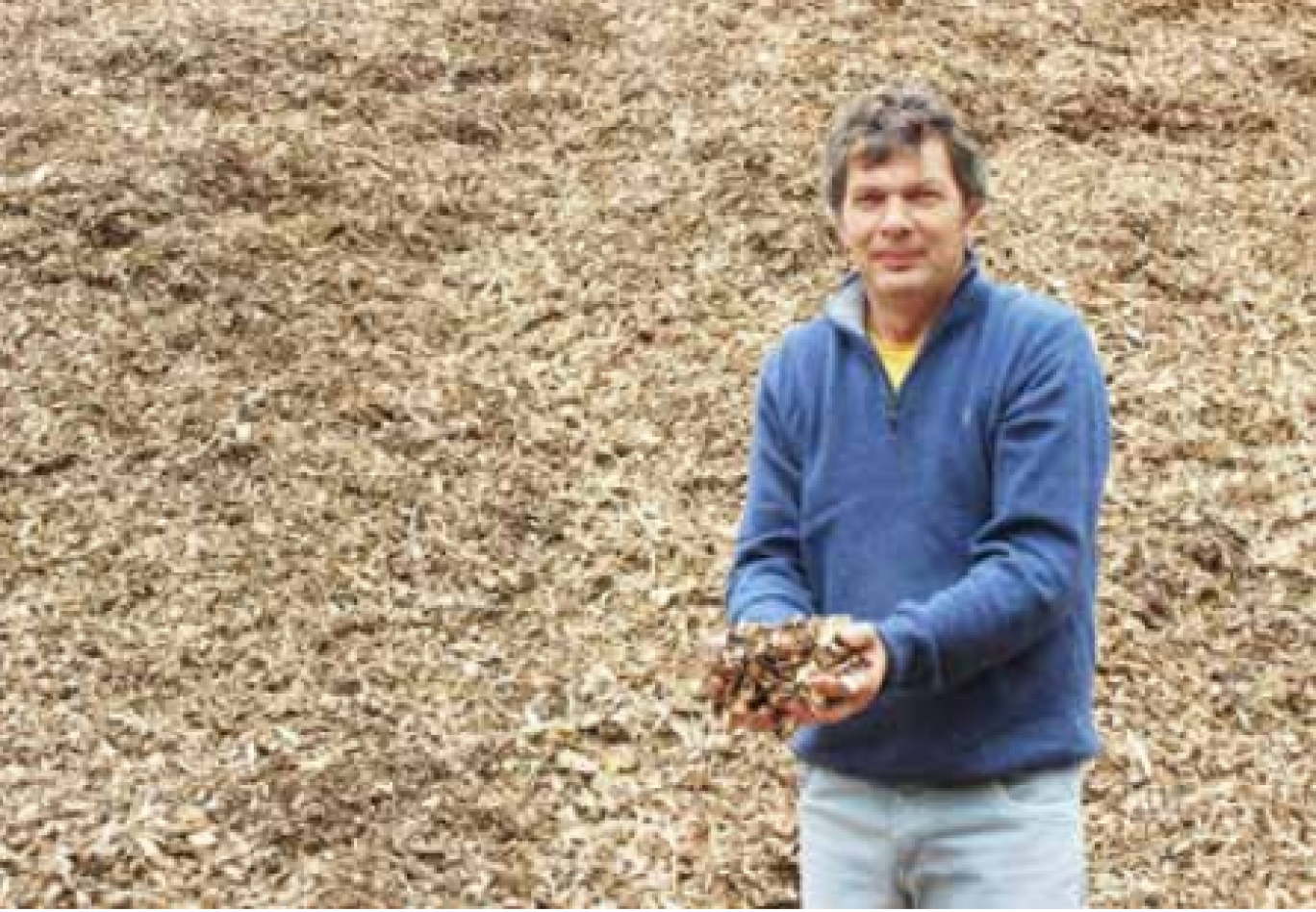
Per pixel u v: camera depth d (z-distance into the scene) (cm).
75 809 420
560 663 477
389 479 538
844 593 279
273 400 566
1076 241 640
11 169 671
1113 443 554
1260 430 562
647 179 682
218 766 437
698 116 712
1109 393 573
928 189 271
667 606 496
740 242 643
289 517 523
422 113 729
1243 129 726
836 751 278
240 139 695
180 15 796
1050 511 264
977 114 717
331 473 539
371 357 591
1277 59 776
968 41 765
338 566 506
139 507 526
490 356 598
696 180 675
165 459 543
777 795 436
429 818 424
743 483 541
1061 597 263
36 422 555
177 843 412
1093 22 793
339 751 442
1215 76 757
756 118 704
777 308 612
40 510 525
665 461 551
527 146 716
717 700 270
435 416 567
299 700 460
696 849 420
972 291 275
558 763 443
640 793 436
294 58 757
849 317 279
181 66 745
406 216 666
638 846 421
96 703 458
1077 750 274
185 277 617
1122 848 424
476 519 526
